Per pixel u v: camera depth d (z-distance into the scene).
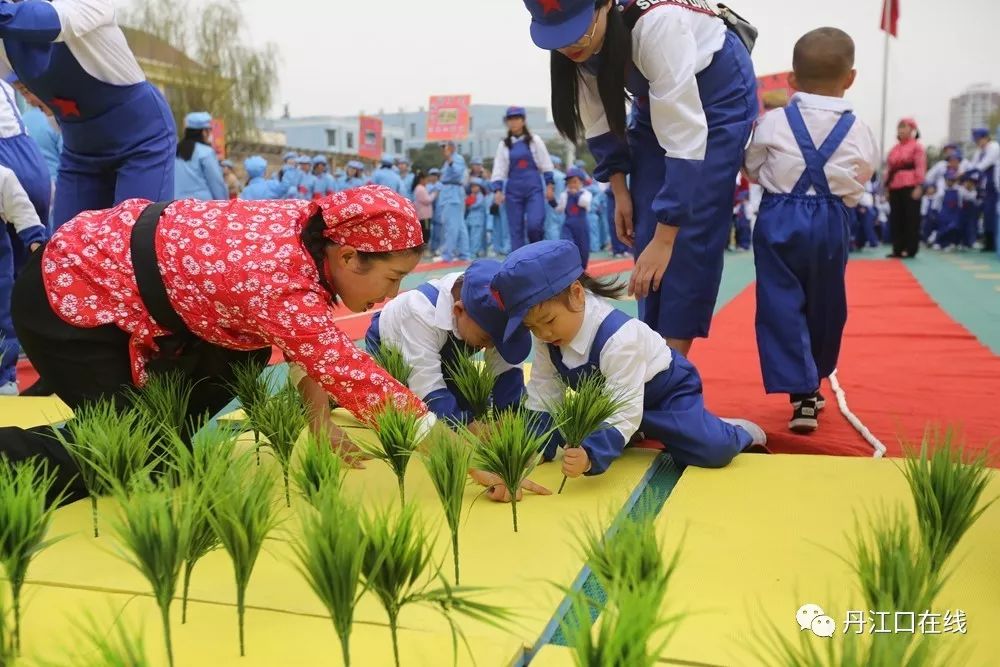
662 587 1.38
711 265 3.46
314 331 2.40
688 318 3.51
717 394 4.38
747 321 6.91
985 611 1.80
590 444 2.68
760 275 3.60
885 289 9.10
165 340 2.68
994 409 3.83
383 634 1.75
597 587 2.00
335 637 1.75
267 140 41.09
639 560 1.39
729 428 2.87
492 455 2.24
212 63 29.48
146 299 2.57
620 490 2.65
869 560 1.56
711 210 3.38
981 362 4.92
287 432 2.47
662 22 3.20
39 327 2.64
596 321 2.74
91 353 2.66
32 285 2.64
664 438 2.83
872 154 3.56
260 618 1.84
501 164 11.39
